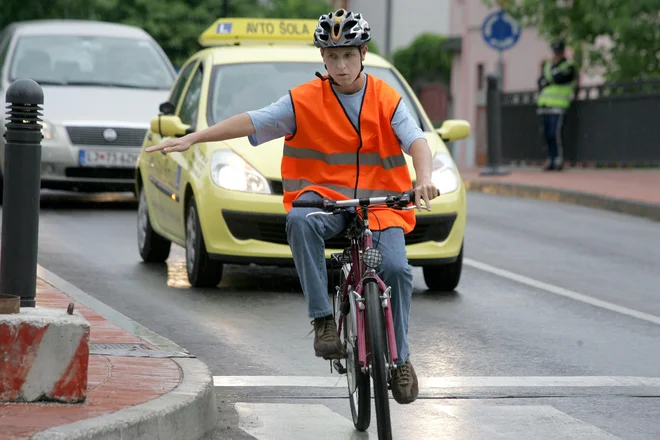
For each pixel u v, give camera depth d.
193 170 26.78
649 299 27.44
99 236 34.81
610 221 42.41
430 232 26.16
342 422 16.59
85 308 22.28
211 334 22.20
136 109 41.53
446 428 16.41
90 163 40.22
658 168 61.66
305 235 15.50
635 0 64.12
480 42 97.88
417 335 22.72
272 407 17.28
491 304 26.19
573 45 68.00
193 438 15.55
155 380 16.52
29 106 18.25
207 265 26.39
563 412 17.47
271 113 15.69
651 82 59.41
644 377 19.83
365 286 14.85
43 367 14.82
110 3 93.50
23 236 18.31
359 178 15.84
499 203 48.09
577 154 64.12
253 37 33.28
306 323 23.41
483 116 80.75
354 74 15.54
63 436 13.44
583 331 23.61
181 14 102.62
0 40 48.75
